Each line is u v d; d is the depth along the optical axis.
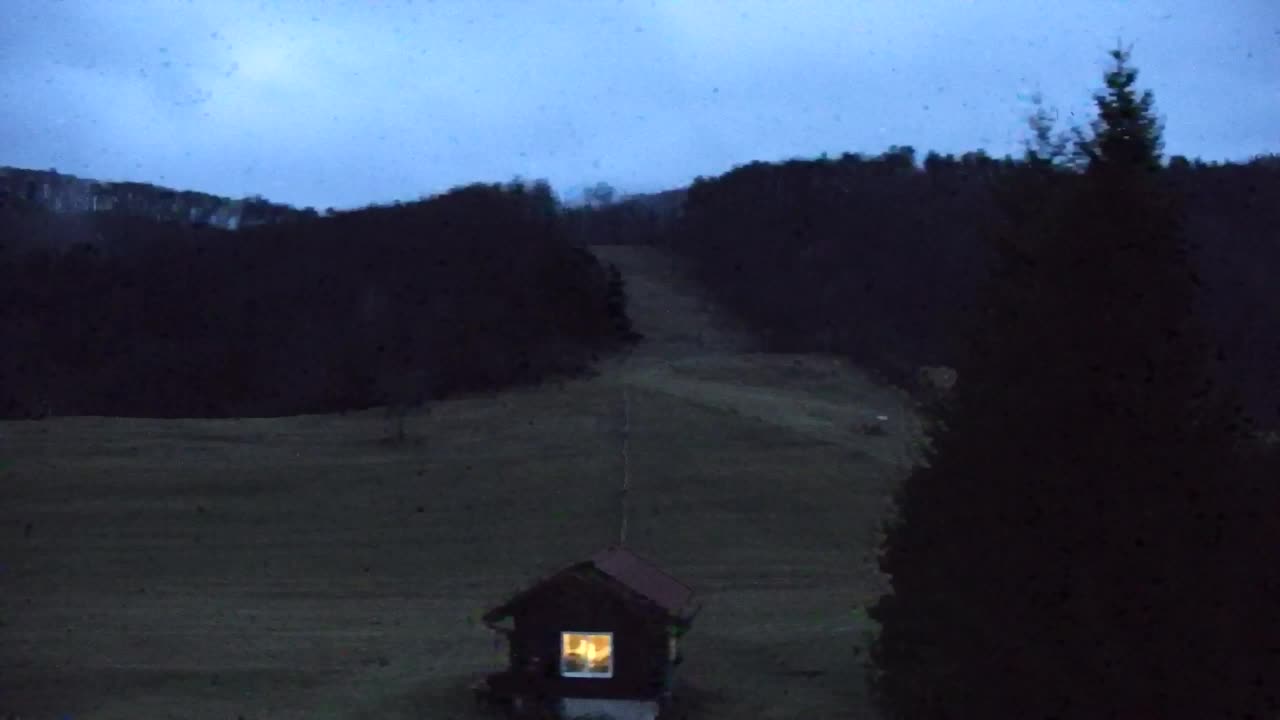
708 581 33.62
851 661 24.98
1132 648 11.09
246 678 24.62
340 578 34.53
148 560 35.69
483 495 41.41
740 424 48.34
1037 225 12.70
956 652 12.24
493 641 28.02
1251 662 11.04
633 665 21.73
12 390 61.16
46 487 41.72
